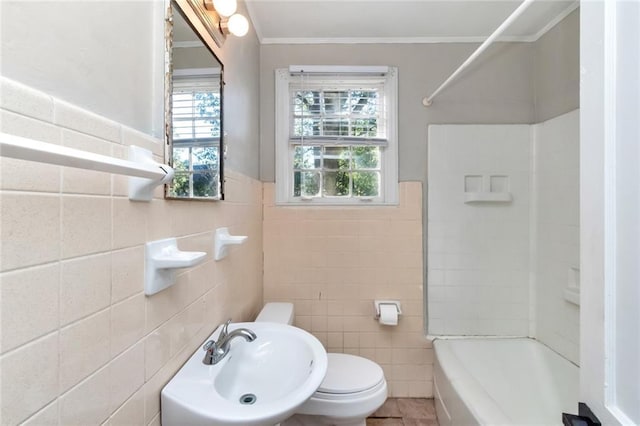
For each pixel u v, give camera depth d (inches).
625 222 16.9
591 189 19.3
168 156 29.4
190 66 34.8
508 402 63.7
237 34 42.4
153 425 26.8
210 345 34.7
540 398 64.6
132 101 25.4
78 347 19.0
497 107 75.8
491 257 75.5
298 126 76.5
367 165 76.8
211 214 41.2
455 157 75.4
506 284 75.3
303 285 75.1
